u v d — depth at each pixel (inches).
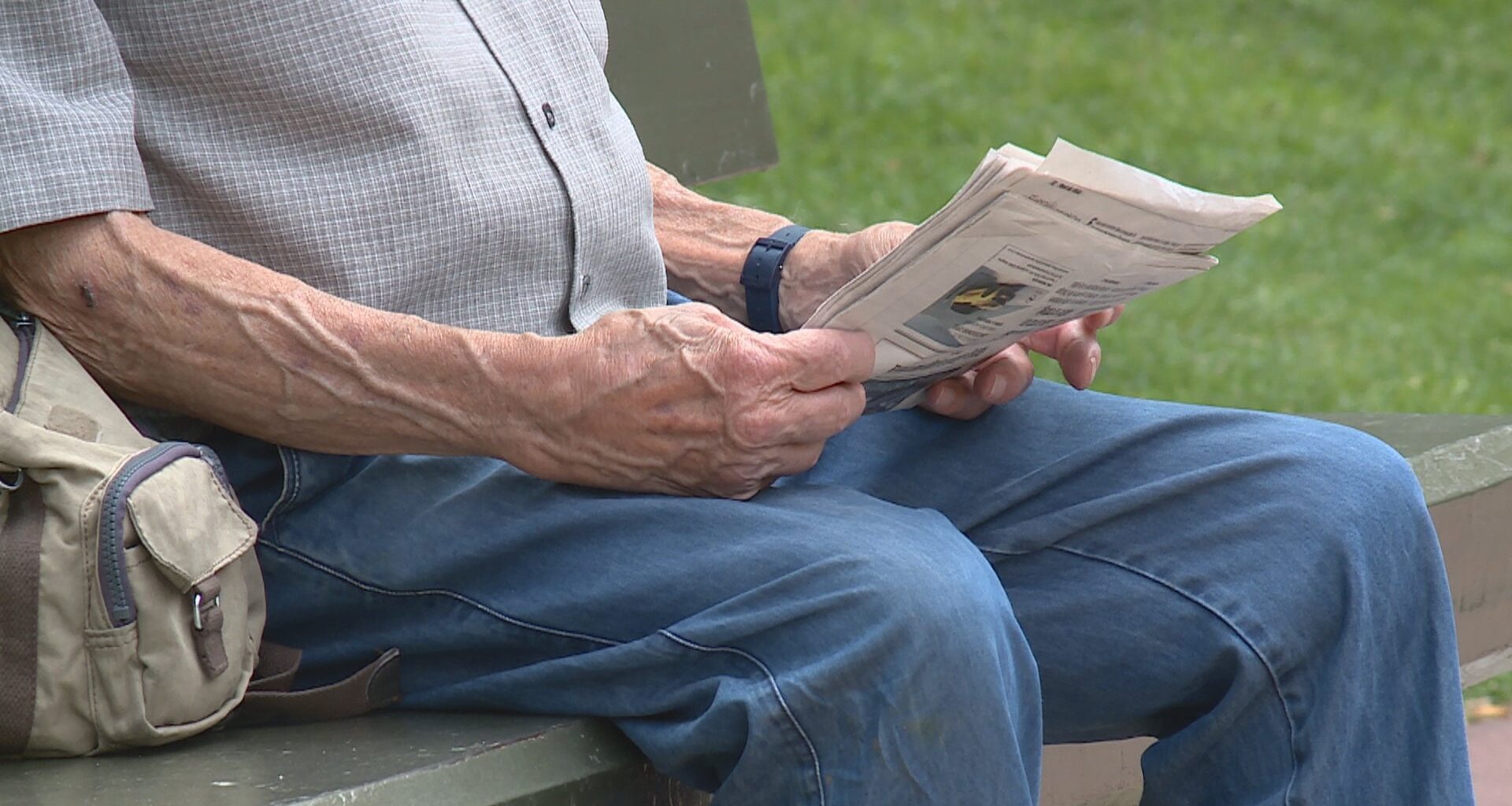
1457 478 368.2
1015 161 223.3
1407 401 893.8
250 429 252.4
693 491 245.4
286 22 257.6
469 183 266.5
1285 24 1803.6
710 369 235.6
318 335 244.1
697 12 465.7
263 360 245.0
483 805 220.4
